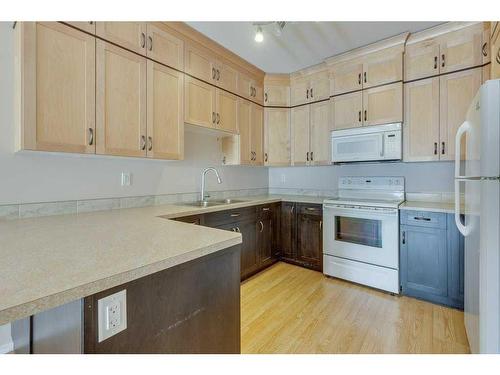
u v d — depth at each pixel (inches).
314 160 126.0
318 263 114.3
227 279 44.8
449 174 101.9
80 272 28.4
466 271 63.0
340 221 106.3
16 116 58.8
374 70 105.1
